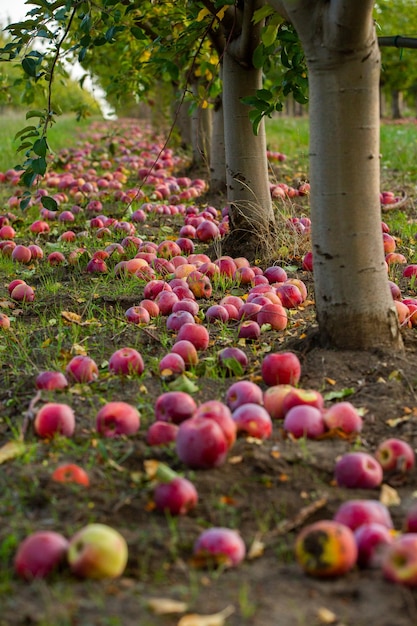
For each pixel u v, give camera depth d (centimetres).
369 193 445
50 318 604
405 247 800
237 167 737
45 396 420
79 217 1027
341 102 428
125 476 330
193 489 305
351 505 284
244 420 360
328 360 453
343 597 249
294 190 1103
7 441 375
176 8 796
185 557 275
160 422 360
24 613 240
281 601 247
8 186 1369
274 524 299
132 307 563
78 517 299
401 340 472
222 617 235
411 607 241
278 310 534
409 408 404
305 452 348
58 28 580
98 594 250
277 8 446
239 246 748
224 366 462
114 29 627
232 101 723
